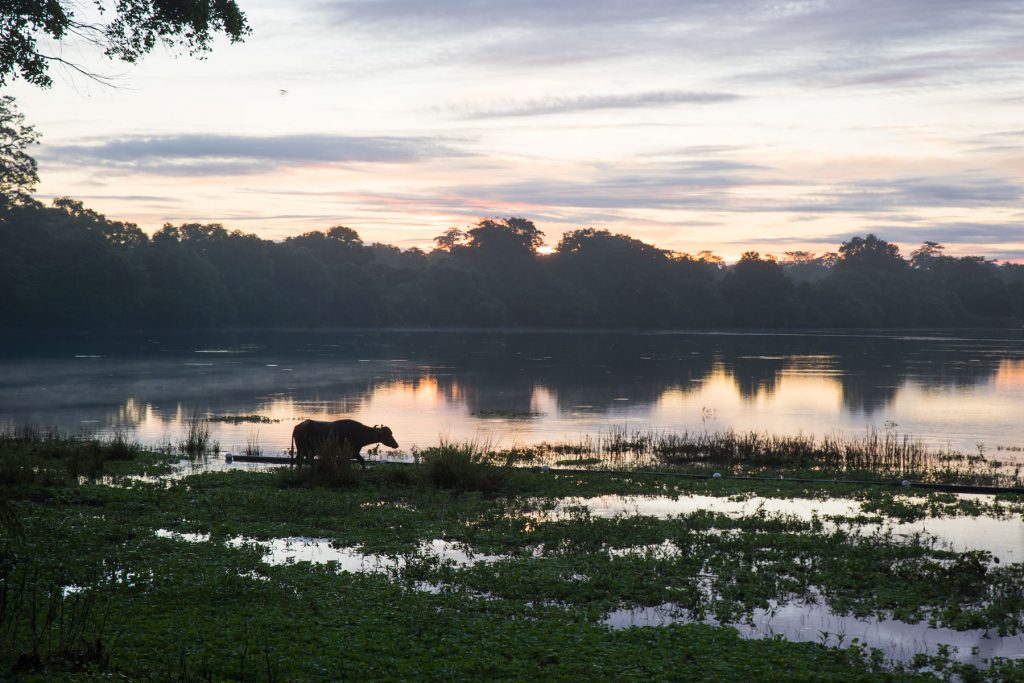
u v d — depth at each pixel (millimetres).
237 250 134500
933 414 44250
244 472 23359
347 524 17766
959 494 22953
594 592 13578
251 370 67500
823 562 15367
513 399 50188
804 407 47125
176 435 34500
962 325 183750
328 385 57062
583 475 24547
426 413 43500
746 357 87125
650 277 162875
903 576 14719
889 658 11219
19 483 20188
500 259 171125
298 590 13203
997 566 15562
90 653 9828
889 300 178500
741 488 23109
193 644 10633
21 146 99188
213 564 14352
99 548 15070
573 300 158500
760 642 11531
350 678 9773
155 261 117188
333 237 164000
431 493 21266
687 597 13430
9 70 22500
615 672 10242
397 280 154125
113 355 80500
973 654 11422
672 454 30094
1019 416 43281
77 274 102750
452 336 124375
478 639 11312
